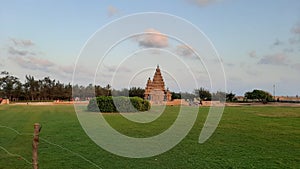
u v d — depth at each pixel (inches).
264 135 405.1
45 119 614.9
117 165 248.2
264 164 249.6
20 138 360.8
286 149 311.1
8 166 240.7
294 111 874.1
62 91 2017.7
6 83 2017.7
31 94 2078.0
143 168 239.9
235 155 283.6
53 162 252.8
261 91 1695.4
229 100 1708.9
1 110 872.9
